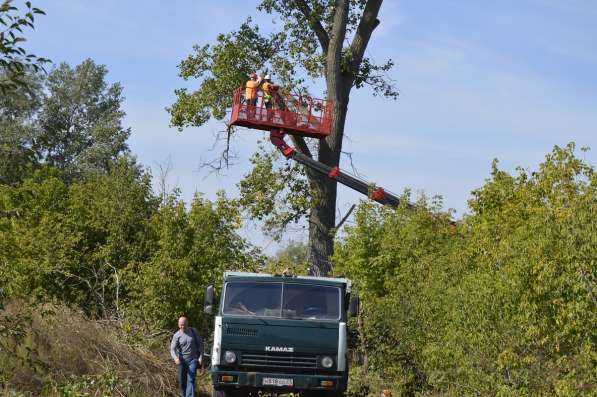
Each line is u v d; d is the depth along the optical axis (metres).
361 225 28.89
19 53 9.71
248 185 40.94
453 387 16.89
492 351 14.74
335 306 17.06
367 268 27.89
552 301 12.38
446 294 18.16
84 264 27.44
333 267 32.03
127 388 16.66
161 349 21.31
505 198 23.83
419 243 26.45
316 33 42.72
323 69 42.78
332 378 16.59
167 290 24.75
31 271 24.36
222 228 27.48
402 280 22.42
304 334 16.70
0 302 11.90
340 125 41.06
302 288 17.14
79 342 17.62
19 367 15.11
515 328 14.15
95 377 15.40
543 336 12.98
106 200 28.86
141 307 24.70
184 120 42.12
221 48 41.84
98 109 79.94
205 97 41.56
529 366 14.14
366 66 43.78
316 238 40.78
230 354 16.61
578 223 12.22
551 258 12.57
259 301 16.98
